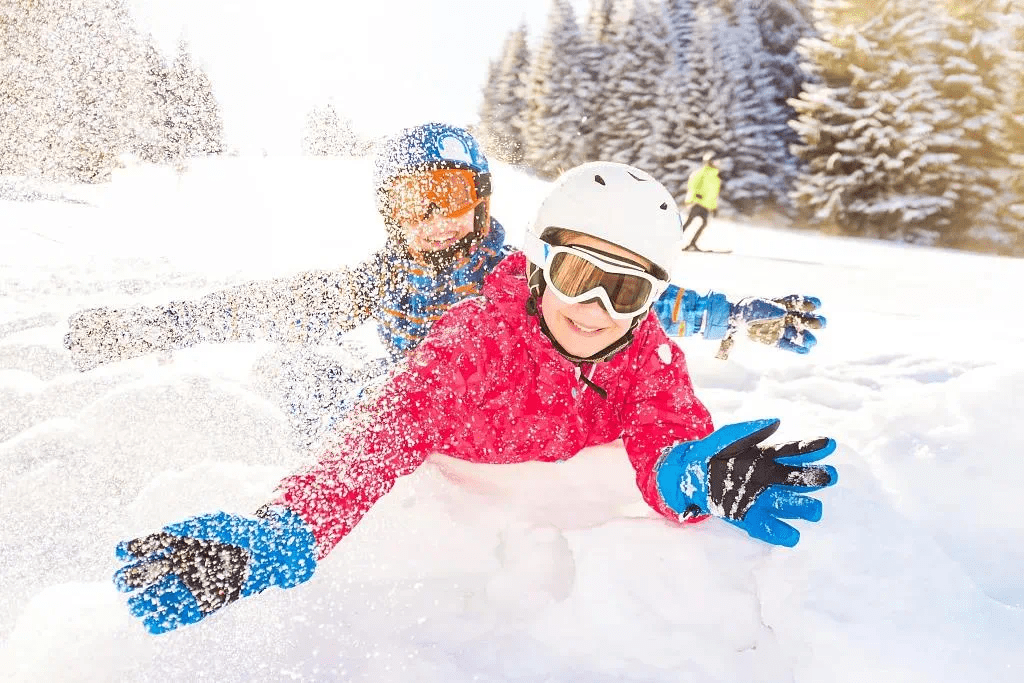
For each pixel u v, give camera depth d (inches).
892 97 869.2
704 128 1093.1
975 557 65.9
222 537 45.1
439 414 61.1
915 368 143.0
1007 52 837.8
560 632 51.1
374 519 59.5
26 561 57.4
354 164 703.1
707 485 53.2
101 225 370.9
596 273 57.7
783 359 150.6
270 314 86.2
